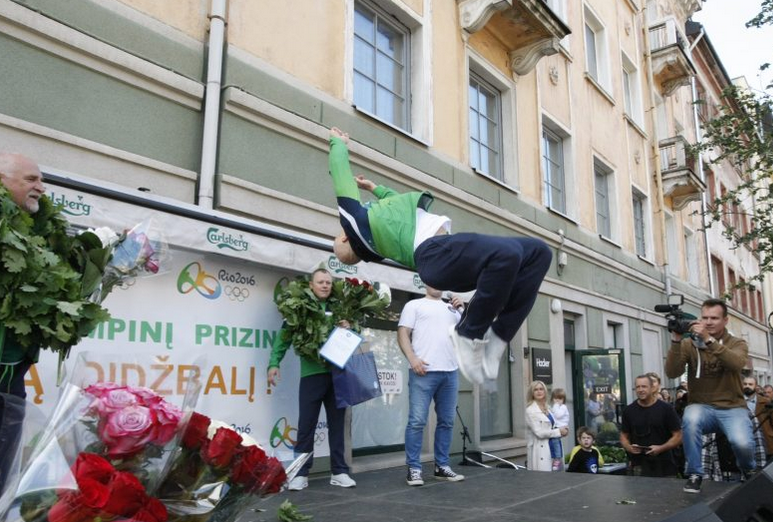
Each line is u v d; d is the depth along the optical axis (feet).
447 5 30.66
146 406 6.03
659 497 15.62
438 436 19.49
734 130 37.50
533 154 37.04
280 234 19.60
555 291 37.42
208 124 19.11
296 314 17.93
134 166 17.38
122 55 17.24
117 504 5.39
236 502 6.68
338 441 18.34
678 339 17.39
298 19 22.70
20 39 15.30
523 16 32.45
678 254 61.93
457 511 14.19
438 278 9.90
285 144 21.71
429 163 28.27
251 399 18.86
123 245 9.46
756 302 100.89
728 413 16.60
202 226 17.28
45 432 5.79
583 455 25.44
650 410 22.54
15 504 5.35
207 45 19.94
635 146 53.93
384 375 25.61
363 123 24.95
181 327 17.24
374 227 10.56
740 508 9.45
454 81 30.66
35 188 9.23
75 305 8.19
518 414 33.37
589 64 47.88
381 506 14.92
